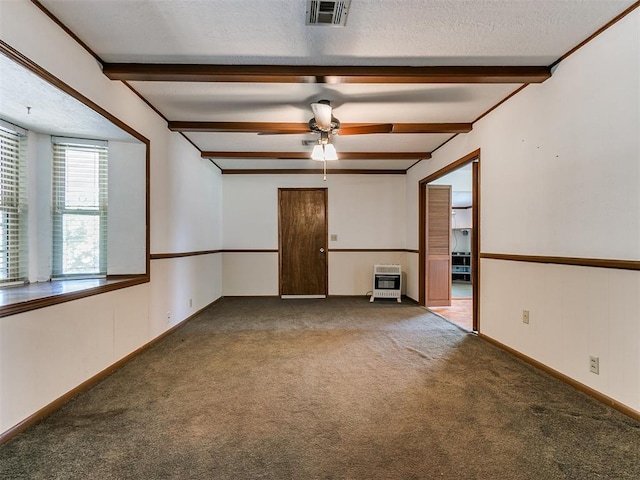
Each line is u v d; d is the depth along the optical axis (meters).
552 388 2.33
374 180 6.32
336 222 6.30
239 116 3.53
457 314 4.83
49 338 2.01
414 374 2.60
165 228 3.64
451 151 4.29
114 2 1.84
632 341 1.92
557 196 2.49
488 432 1.80
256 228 6.25
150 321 3.29
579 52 2.27
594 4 1.88
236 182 6.23
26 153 2.82
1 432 1.70
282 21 2.01
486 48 2.31
